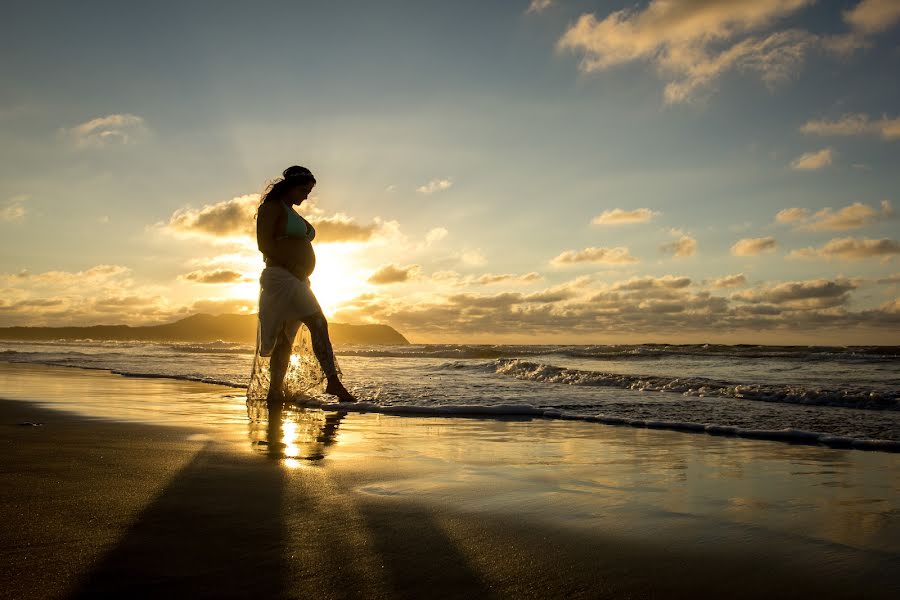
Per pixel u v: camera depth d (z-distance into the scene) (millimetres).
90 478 2721
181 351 28719
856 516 2342
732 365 15844
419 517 2209
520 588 1570
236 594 1483
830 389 7504
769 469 3336
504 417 5875
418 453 3670
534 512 2312
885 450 4043
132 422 4832
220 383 9312
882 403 6406
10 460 3133
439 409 6195
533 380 10414
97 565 1652
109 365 14781
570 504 2445
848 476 3158
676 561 1802
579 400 7164
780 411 6137
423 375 11531
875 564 1797
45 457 3227
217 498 2422
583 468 3277
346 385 9141
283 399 6984
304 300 6875
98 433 4148
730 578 1672
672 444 4211
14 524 2004
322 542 1896
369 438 4309
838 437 4371
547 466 3316
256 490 2576
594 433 4738
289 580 1582
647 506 2445
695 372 12984
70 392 7562
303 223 6969
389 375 11594
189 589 1507
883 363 16203
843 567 1770
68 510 2184
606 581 1634
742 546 1948
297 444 3930
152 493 2469
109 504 2277
